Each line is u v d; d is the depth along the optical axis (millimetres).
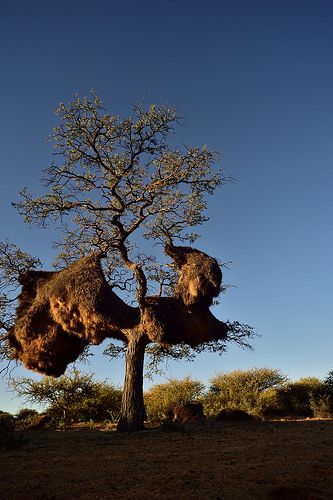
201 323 19406
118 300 18469
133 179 19547
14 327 19844
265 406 26062
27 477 8258
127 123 18656
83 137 18516
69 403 25219
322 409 23562
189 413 19781
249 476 7641
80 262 18969
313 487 6793
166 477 7793
